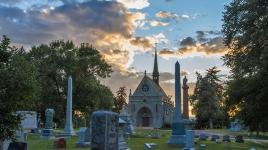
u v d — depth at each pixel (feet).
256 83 128.06
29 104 52.95
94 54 293.43
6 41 50.67
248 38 121.80
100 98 281.95
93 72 293.84
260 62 118.52
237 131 254.88
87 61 287.69
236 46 128.88
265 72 124.16
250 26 123.03
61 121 279.90
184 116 169.07
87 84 274.77
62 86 278.46
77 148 103.86
